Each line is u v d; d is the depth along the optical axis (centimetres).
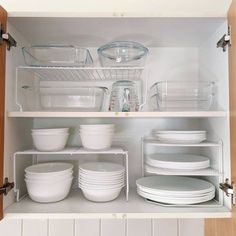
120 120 110
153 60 111
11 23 85
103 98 103
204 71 106
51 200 87
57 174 87
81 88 94
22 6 111
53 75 106
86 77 109
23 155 98
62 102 94
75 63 92
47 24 87
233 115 77
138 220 109
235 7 74
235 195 75
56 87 95
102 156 110
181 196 83
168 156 104
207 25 88
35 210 81
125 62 93
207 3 111
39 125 110
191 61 111
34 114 81
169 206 84
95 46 110
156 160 94
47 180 85
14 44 85
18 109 90
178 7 111
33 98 102
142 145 109
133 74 106
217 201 89
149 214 79
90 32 95
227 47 82
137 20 84
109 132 90
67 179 90
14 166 86
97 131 87
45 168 97
